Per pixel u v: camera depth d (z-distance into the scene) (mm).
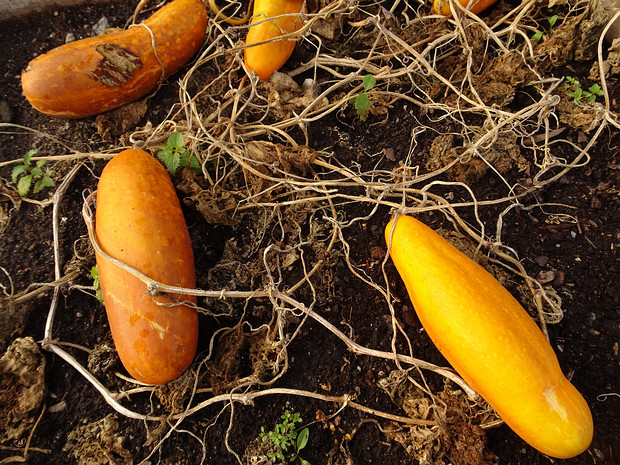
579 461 316
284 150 411
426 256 307
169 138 388
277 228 408
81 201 420
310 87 455
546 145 404
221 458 333
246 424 341
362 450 334
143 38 416
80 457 330
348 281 386
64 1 515
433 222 402
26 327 370
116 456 332
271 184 411
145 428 341
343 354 362
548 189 408
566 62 449
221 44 490
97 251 313
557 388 271
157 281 304
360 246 398
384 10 478
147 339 297
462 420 326
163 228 317
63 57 390
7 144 444
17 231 408
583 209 396
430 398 341
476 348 278
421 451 325
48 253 399
